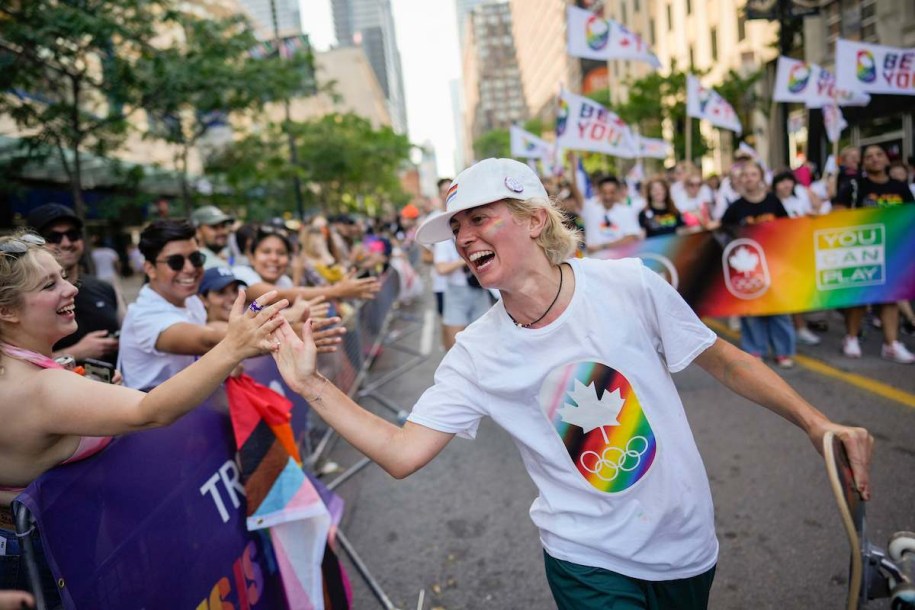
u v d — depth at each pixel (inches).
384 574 114.4
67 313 67.2
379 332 311.0
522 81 5059.1
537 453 62.4
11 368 58.6
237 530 83.9
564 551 61.9
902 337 242.4
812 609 93.4
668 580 61.4
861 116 666.2
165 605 68.1
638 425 58.9
